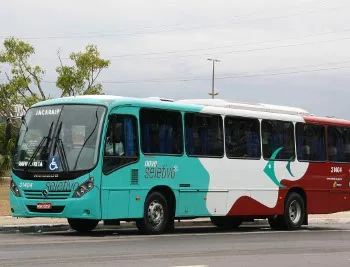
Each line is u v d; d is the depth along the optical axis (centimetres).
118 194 1928
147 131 2017
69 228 2236
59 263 1265
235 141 2264
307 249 1669
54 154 1923
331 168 2564
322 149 2544
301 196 2477
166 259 1378
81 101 1961
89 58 5531
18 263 1256
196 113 2155
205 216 2167
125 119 1966
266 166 2348
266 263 1363
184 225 2559
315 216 3216
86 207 1873
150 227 2020
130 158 1961
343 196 2602
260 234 2162
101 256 1399
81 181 1881
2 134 4534
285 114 2444
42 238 1830
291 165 2430
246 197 2281
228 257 1451
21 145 1988
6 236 1906
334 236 2117
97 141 1898
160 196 2045
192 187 2125
